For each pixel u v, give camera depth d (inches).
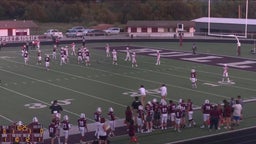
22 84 1258.0
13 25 2544.3
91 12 3405.5
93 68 1520.7
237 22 2719.0
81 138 786.2
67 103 1050.1
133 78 1354.6
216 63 1633.9
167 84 1268.5
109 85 1253.1
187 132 852.6
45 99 1087.6
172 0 3412.9
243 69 1515.7
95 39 2390.5
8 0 3410.4
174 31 2709.2
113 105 1033.5
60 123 835.4
